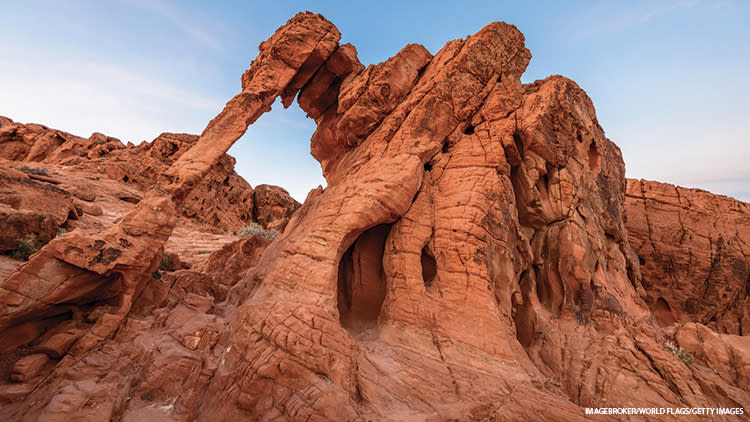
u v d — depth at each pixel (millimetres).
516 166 16438
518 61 18391
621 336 12891
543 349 13164
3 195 17078
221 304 16906
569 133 16797
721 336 13406
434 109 16141
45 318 10406
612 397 10688
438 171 15539
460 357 10859
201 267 22125
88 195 33594
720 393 10656
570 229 15203
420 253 13484
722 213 29516
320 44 18703
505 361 10805
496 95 16609
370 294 14375
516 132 16016
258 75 17641
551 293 15180
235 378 9328
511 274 13422
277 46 18031
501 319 11977
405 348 11250
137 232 12102
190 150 15039
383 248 15203
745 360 12000
